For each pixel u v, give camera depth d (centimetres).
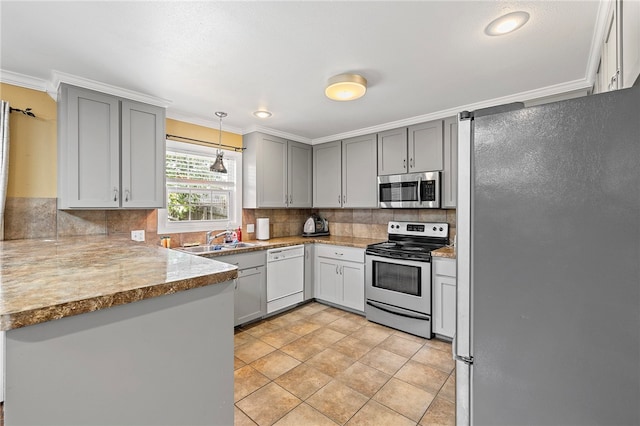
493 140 96
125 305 95
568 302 86
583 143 83
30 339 78
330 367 225
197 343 114
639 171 77
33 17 145
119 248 178
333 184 389
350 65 197
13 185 213
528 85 229
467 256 103
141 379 99
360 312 334
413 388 199
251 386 202
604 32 154
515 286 94
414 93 246
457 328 106
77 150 212
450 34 162
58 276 108
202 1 135
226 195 353
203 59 188
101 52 179
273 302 326
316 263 375
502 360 97
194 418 113
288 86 231
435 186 295
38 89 221
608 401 82
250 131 351
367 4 138
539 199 89
